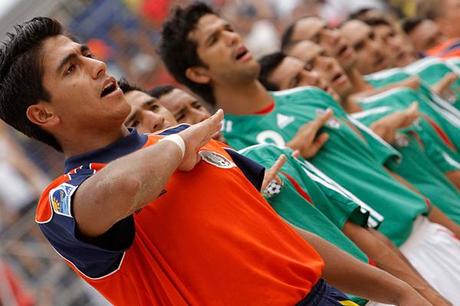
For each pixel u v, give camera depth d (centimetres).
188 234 511
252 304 510
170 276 512
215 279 511
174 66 929
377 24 1379
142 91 770
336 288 597
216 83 904
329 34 1159
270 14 1770
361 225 734
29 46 513
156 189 458
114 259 501
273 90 1002
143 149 470
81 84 505
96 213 447
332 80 1069
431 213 890
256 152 744
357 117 1061
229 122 899
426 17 1530
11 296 1230
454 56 1320
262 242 527
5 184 1292
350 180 836
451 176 1029
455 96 1217
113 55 1468
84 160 520
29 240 1277
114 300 530
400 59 1373
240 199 536
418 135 1023
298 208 693
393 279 588
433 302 695
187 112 823
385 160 909
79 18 1423
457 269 834
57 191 480
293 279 528
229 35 891
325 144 857
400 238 825
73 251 488
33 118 516
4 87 520
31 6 1320
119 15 1474
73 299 1264
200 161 535
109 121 514
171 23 923
